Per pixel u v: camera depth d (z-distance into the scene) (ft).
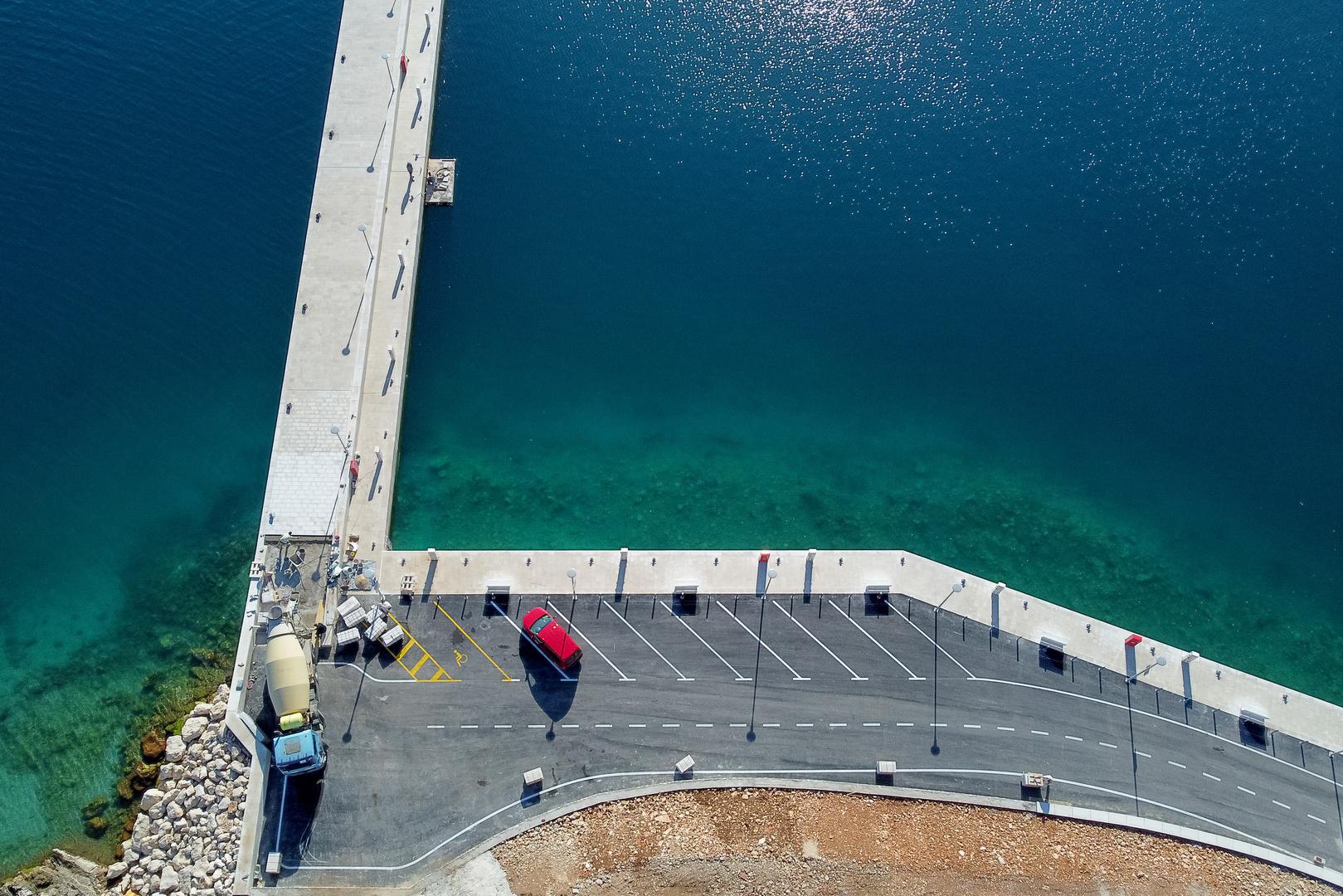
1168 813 182.09
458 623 195.42
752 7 278.87
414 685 189.16
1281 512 215.72
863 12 277.64
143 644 199.00
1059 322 236.22
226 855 174.19
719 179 254.68
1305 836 180.55
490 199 249.75
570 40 271.90
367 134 248.93
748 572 202.28
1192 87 264.72
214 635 198.80
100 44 263.08
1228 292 238.07
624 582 200.64
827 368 232.12
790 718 188.44
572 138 259.19
